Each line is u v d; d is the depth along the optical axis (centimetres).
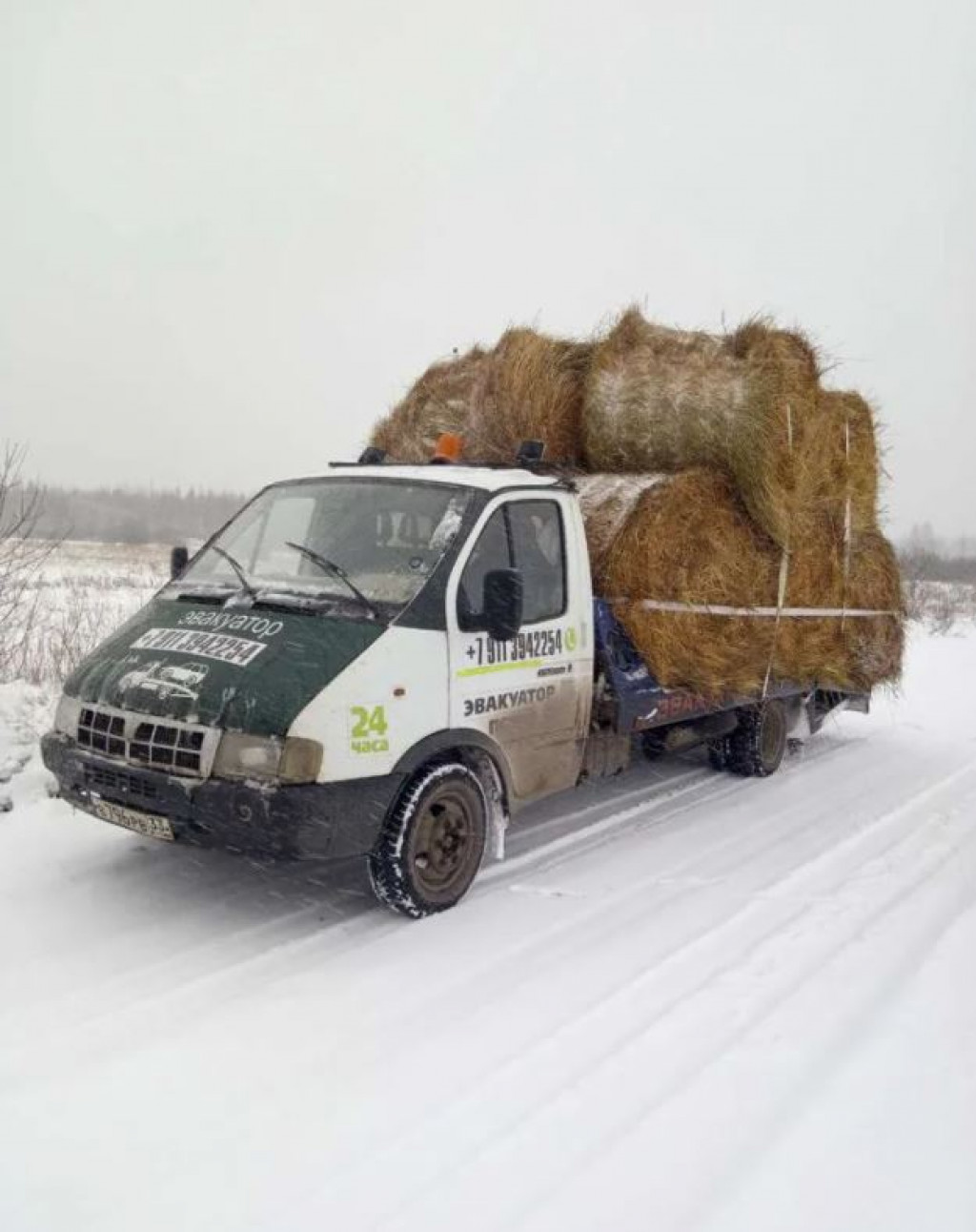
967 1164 280
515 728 513
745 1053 339
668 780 739
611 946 432
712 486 626
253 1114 308
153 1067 334
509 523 523
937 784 745
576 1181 273
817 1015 366
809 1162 280
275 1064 336
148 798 433
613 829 612
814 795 703
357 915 466
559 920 462
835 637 762
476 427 670
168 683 442
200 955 420
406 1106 311
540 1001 381
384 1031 359
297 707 419
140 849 534
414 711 454
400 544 504
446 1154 287
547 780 542
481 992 389
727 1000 379
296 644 446
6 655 834
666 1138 292
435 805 469
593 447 668
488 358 695
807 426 671
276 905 473
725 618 643
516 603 466
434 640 468
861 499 763
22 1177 279
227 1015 370
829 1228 255
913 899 487
